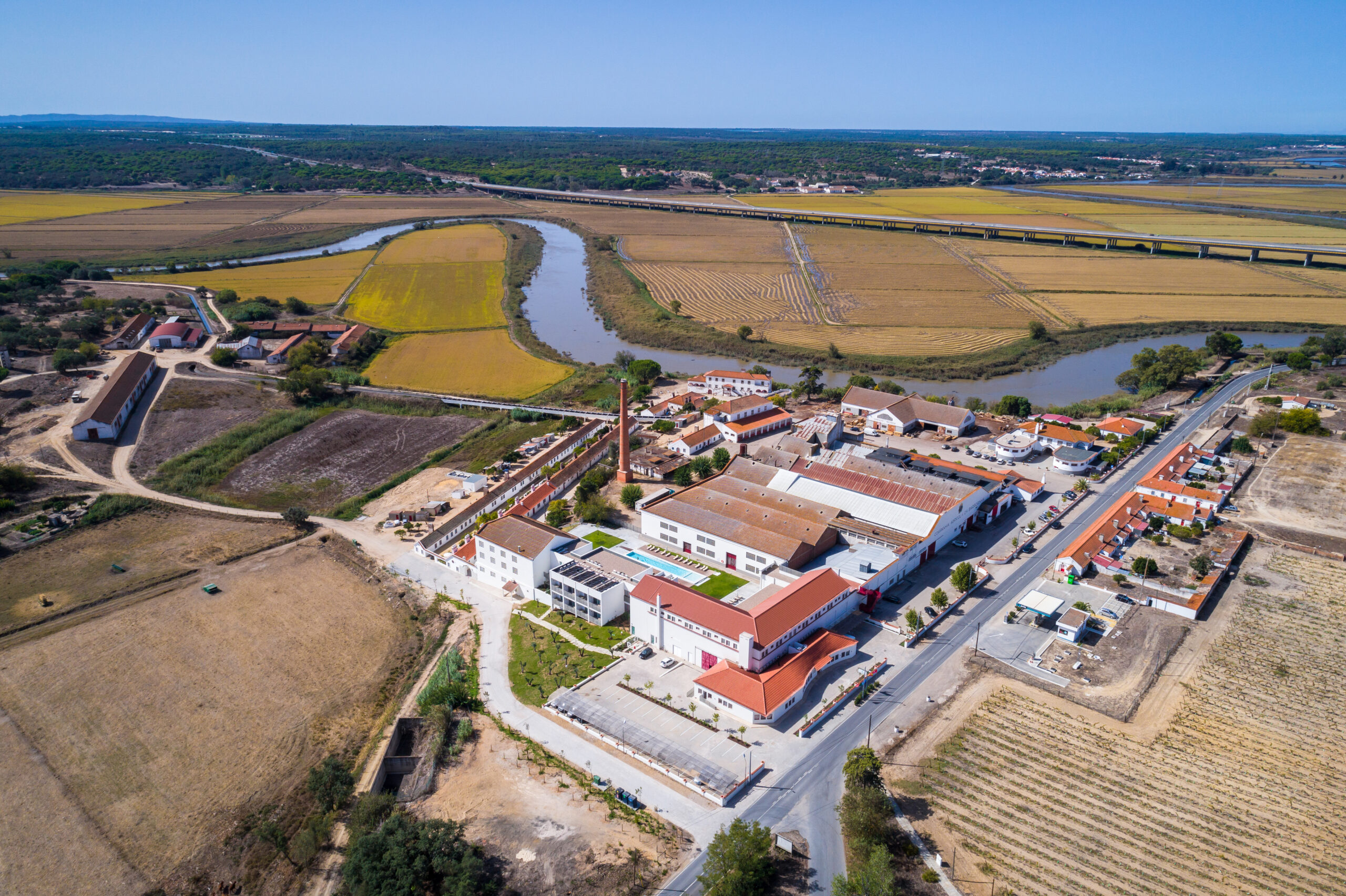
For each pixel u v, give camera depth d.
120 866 80.44
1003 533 145.62
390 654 113.94
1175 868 77.62
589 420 199.75
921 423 198.75
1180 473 162.88
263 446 189.50
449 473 176.12
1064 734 95.69
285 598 127.69
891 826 82.06
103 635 116.88
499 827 83.06
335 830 85.19
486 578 133.12
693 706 101.06
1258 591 125.56
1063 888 75.44
